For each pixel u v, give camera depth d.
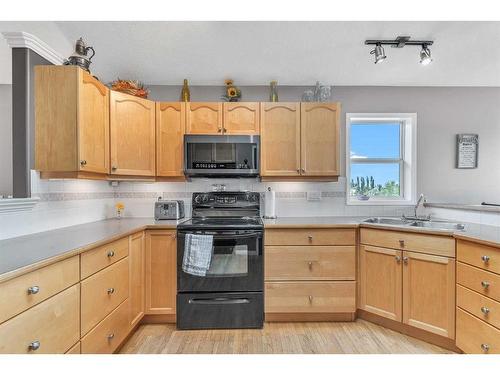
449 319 1.89
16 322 1.06
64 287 1.33
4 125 2.50
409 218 2.74
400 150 3.16
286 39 2.33
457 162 3.03
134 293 2.15
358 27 2.20
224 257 2.34
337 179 2.75
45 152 1.87
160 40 2.34
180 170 2.66
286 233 2.38
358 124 3.17
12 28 2.10
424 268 2.02
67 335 1.34
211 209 2.83
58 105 1.87
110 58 2.53
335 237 2.39
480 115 3.05
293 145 2.70
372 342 2.08
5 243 1.54
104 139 2.20
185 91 2.84
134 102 2.48
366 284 2.36
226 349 2.01
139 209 2.96
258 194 2.87
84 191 2.47
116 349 1.94
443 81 2.94
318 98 2.80
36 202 1.87
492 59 2.58
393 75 2.84
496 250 1.55
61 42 2.28
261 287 2.35
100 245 1.64
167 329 2.31
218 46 2.41
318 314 2.42
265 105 2.69
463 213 2.44
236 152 2.64
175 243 2.38
